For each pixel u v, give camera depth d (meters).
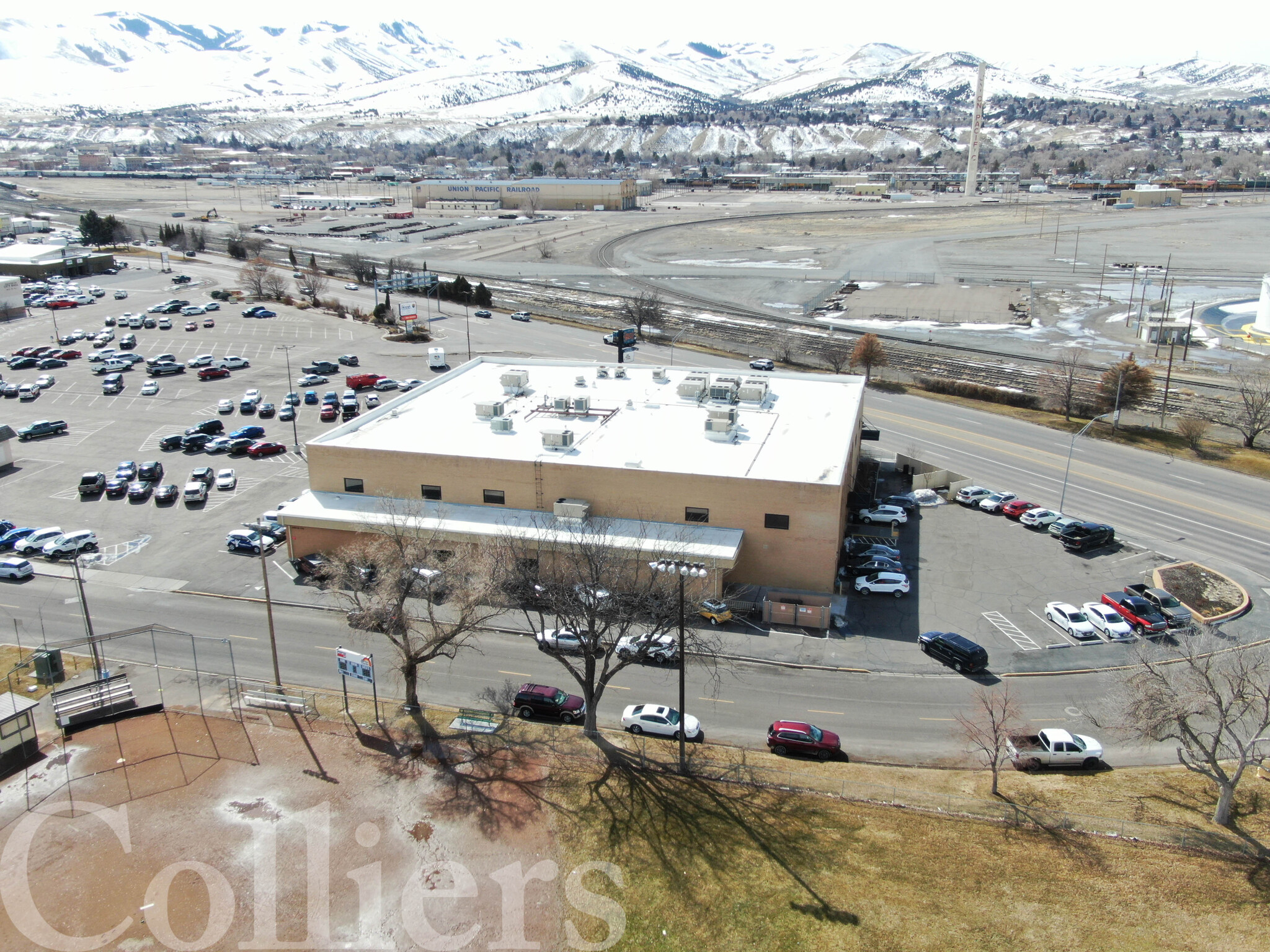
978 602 62.62
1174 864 35.47
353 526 65.62
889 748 46.75
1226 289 178.88
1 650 54.88
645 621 52.44
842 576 66.00
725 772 41.94
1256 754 41.12
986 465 90.00
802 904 33.09
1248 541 72.44
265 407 106.06
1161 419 101.62
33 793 39.38
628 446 69.88
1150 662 47.09
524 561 61.25
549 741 44.41
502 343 143.25
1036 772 44.75
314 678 52.25
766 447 69.12
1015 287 185.25
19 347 136.62
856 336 148.50
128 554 69.56
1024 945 31.31
